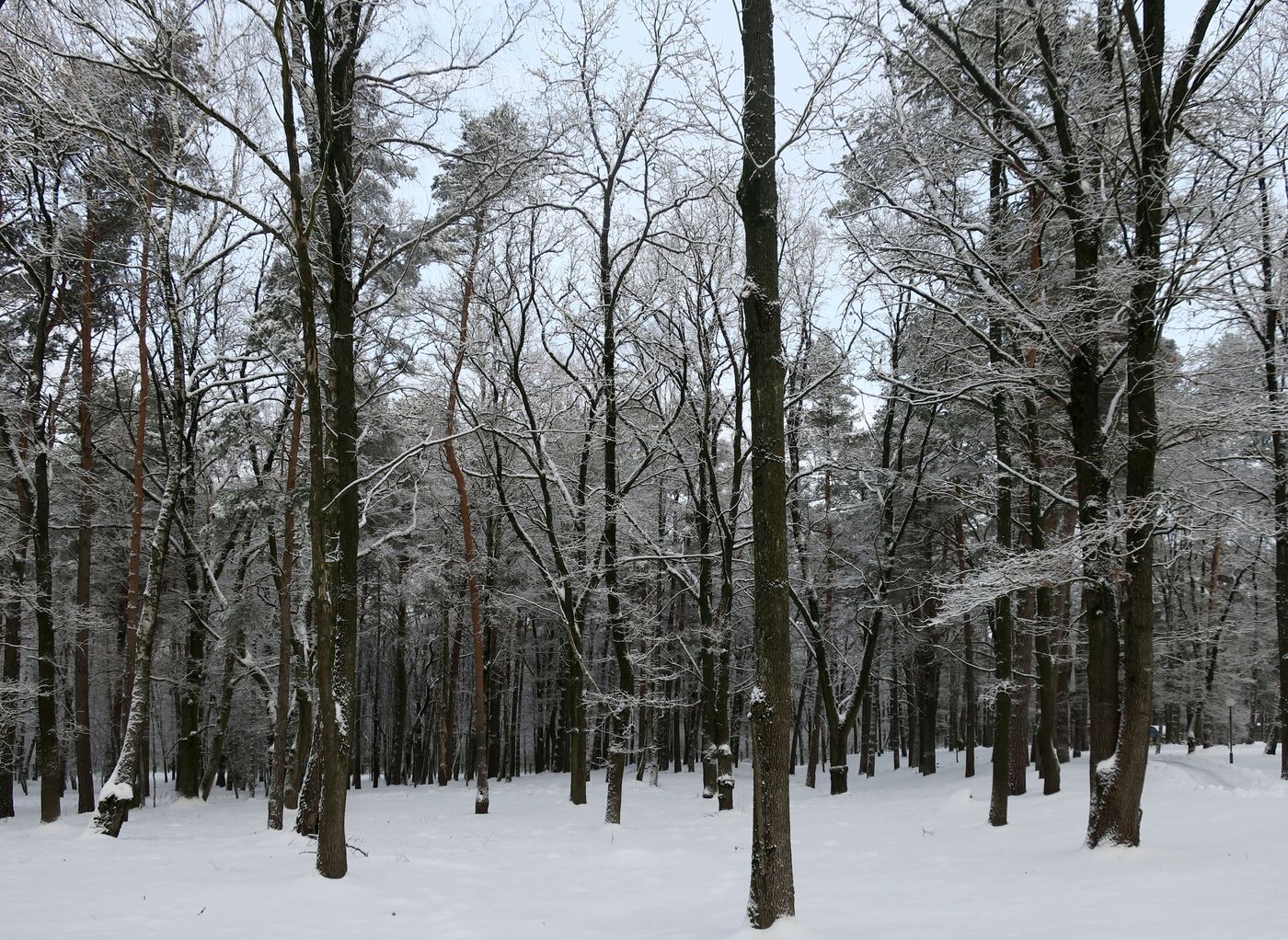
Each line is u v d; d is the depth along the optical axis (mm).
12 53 10430
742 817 19125
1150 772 17203
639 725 28219
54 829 15109
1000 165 15938
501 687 34312
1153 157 10742
